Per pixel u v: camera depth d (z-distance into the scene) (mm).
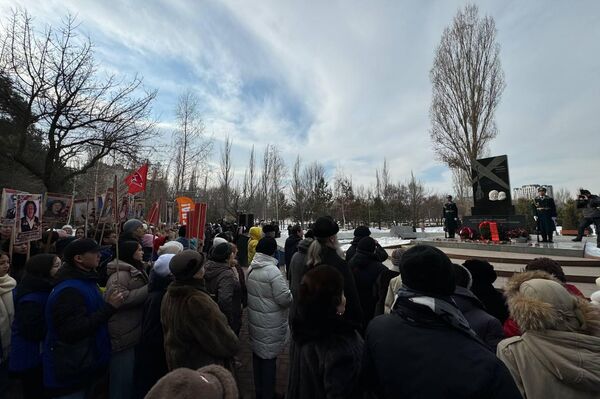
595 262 7941
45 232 5547
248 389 4023
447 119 23812
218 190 38562
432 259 1475
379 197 46625
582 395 1574
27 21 10094
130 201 8961
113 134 11688
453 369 1242
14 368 2895
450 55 23344
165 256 3027
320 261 2791
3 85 10164
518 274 2217
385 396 1373
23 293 2895
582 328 1726
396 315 1507
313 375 1712
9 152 11680
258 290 3598
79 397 2516
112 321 3053
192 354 2379
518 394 1219
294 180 46844
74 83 10977
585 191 11406
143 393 2842
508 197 12398
